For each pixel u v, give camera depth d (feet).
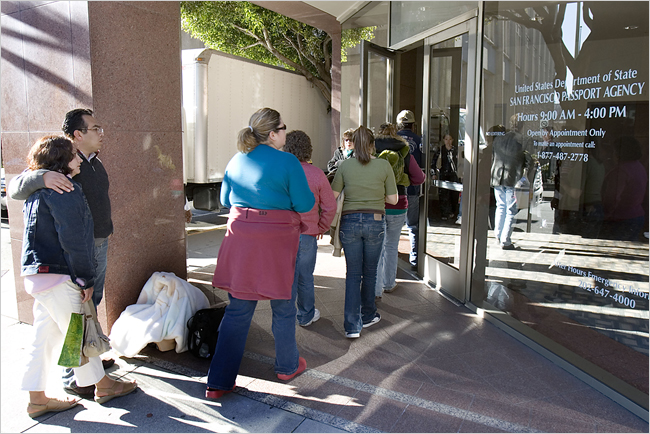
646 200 8.76
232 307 9.17
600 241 9.65
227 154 29.01
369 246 11.80
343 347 11.54
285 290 8.92
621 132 9.07
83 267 8.07
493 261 13.17
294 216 9.07
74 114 9.30
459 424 8.46
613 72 9.18
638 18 8.62
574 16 10.00
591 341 9.95
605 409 8.96
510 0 12.03
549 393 9.50
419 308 14.15
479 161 13.65
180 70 12.55
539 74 11.12
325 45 41.86
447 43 15.38
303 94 35.19
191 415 8.71
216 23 41.83
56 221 7.79
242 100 29.53
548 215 11.01
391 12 19.19
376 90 18.93
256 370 10.39
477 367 10.55
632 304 9.07
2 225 25.68
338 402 9.14
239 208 8.89
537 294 11.44
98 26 10.61
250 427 8.37
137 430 8.26
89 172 9.50
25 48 11.39
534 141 11.39
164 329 10.82
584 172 9.99
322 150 38.29
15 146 12.10
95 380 8.84
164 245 12.63
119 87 11.16
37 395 8.56
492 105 12.98
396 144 13.78
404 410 8.87
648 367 8.80
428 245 16.85
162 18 11.94
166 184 12.50
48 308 8.09
